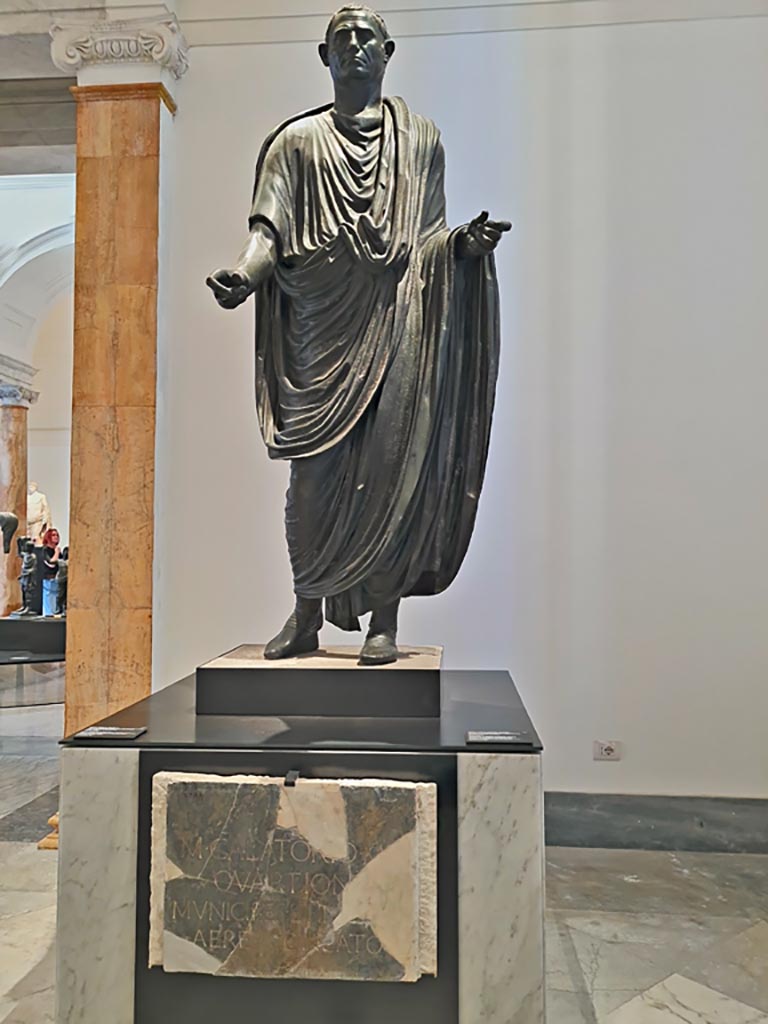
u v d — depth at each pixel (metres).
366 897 1.99
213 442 4.14
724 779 3.92
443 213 2.59
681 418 3.98
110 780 2.06
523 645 4.01
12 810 4.41
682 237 4.01
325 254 2.34
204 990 2.03
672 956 2.88
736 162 4.00
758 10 4.00
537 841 1.99
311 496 2.45
